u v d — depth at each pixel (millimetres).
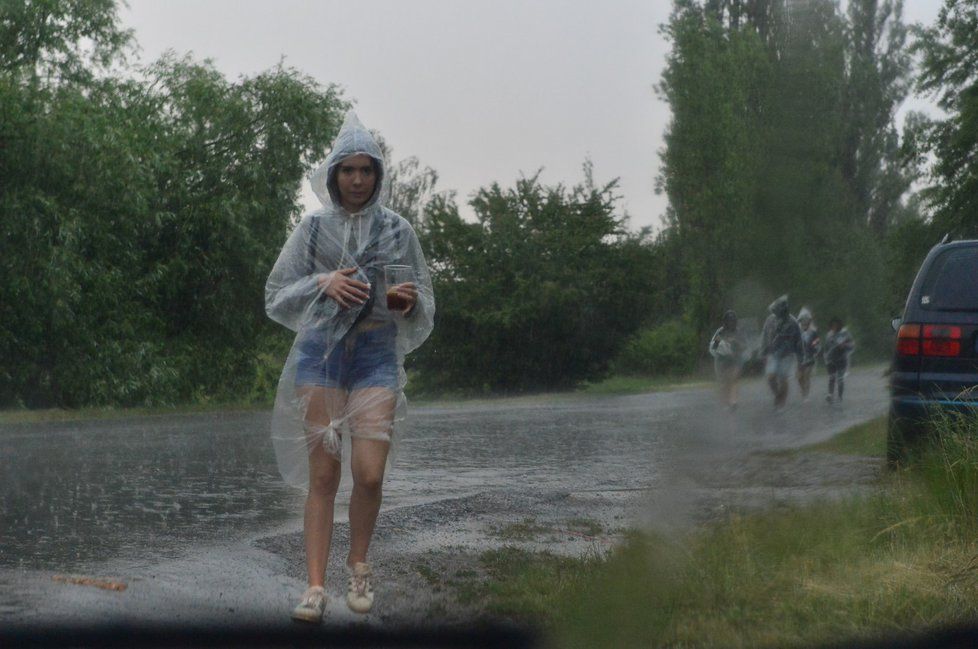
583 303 46719
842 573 4965
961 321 8289
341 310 4926
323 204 5102
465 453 13094
